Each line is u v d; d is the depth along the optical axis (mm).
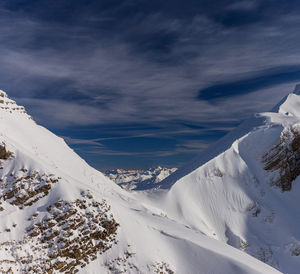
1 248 28516
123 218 39906
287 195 76312
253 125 103062
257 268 35312
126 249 35688
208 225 68438
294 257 55469
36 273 28688
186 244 39344
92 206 36531
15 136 45656
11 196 34125
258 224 68500
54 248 31172
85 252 33188
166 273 35312
